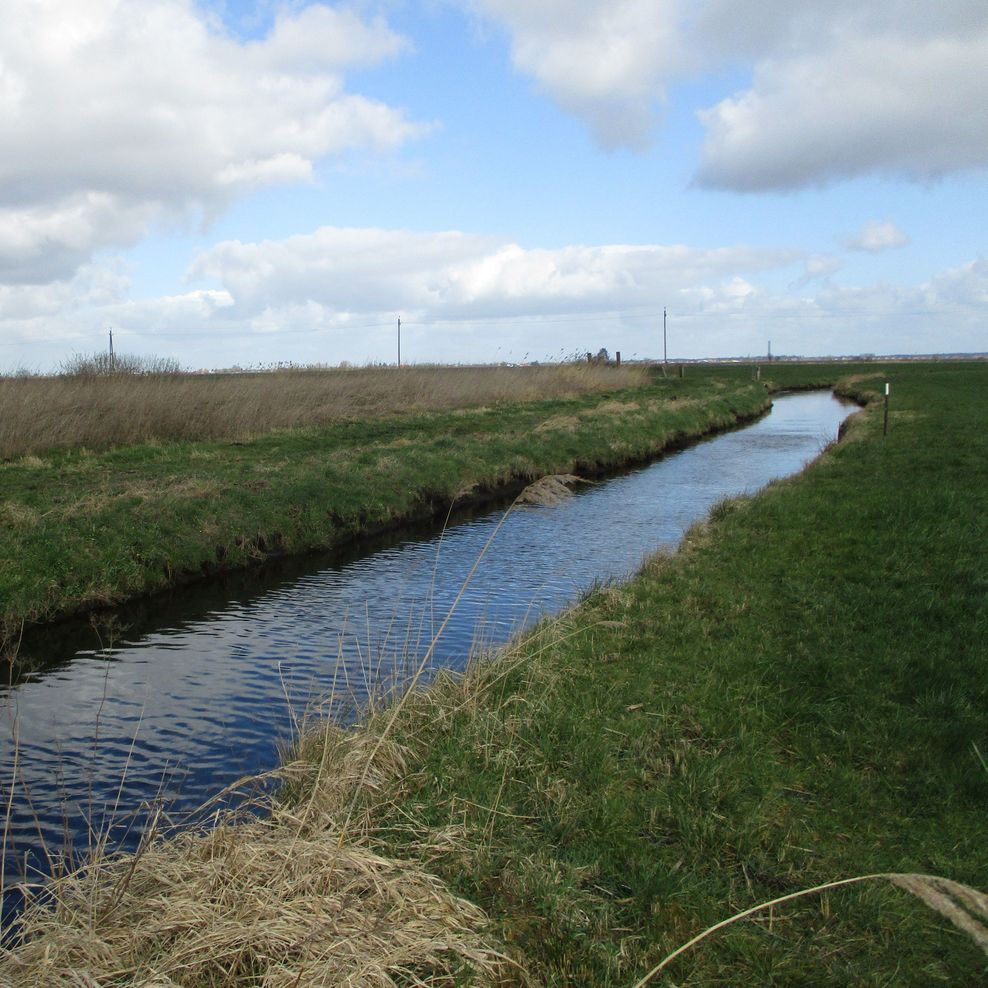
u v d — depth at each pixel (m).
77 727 7.57
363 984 3.29
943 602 8.52
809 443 30.47
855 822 4.79
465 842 4.55
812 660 7.09
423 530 16.52
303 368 45.56
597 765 5.38
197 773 6.64
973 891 2.46
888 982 3.54
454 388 35.03
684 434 31.67
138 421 21.50
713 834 4.61
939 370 69.19
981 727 5.76
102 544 12.35
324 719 6.47
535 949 3.76
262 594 12.18
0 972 3.31
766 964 3.66
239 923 3.55
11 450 18.61
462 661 8.72
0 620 10.43
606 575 12.38
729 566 10.73
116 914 3.65
